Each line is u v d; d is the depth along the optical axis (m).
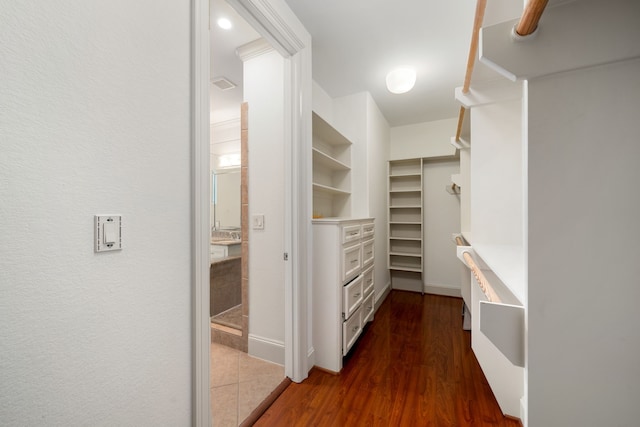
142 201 0.83
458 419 1.38
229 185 3.79
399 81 2.16
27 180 0.61
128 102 0.79
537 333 0.48
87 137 0.70
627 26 0.44
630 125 0.44
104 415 0.74
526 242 0.50
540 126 0.48
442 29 1.85
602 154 0.45
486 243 1.40
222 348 2.11
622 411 0.44
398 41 1.98
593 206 0.46
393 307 3.13
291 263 1.71
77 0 0.68
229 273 2.88
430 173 3.75
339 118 2.95
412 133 3.82
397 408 1.46
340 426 1.33
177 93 0.93
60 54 0.65
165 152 0.89
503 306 0.53
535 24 0.46
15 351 0.59
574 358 0.46
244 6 1.30
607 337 0.45
